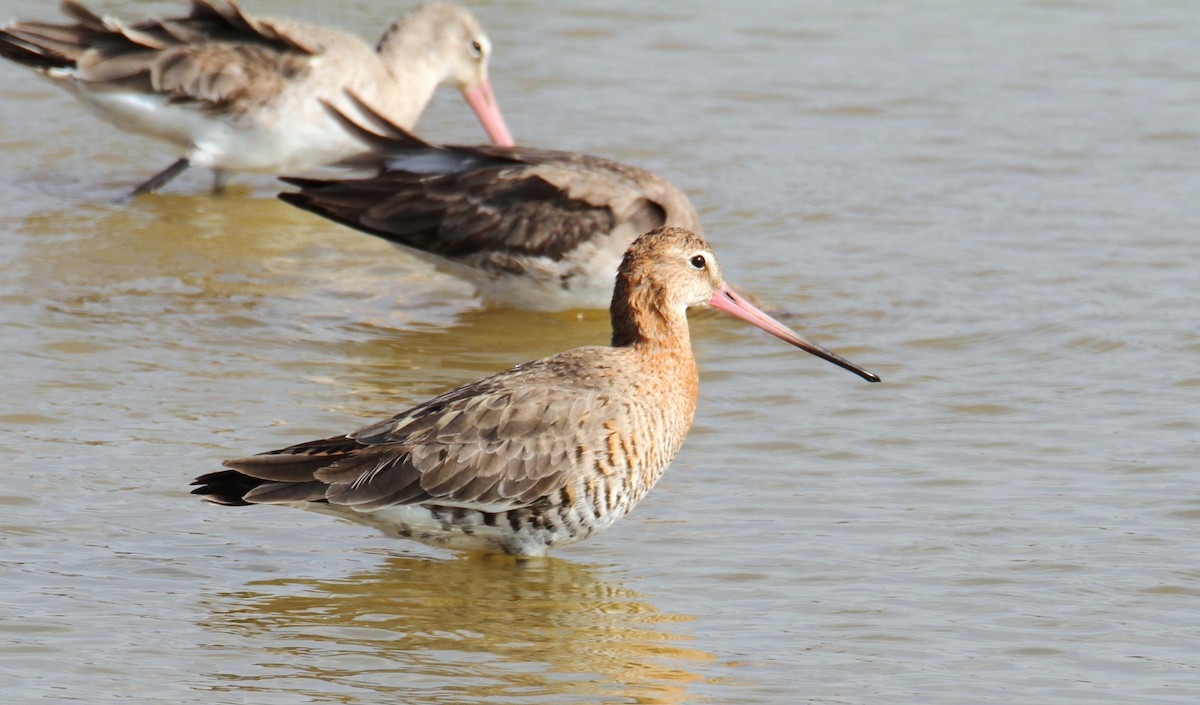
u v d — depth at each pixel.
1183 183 19.83
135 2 25.44
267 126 19.73
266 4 25.38
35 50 19.55
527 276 16.70
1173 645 10.39
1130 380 14.77
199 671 9.95
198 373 14.81
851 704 9.66
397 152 17.52
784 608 10.93
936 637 10.51
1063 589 11.12
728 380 15.02
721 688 9.85
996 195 19.59
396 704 9.56
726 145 21.12
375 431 11.34
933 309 16.55
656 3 26.00
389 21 25.05
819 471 13.08
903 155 20.84
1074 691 9.82
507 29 24.86
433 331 16.38
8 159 20.67
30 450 12.97
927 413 14.20
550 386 11.43
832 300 16.84
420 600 11.09
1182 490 12.59
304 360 15.32
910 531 12.02
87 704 9.47
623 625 10.70
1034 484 12.77
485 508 11.24
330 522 12.38
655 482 11.94
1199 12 25.67
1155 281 17.05
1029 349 15.55
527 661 10.20
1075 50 24.39
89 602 10.79
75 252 17.78
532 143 20.97
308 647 10.32
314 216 19.70
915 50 24.41
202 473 12.73
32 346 15.14
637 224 16.73
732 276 17.44
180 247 18.23
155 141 21.67
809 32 25.05
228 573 11.39
